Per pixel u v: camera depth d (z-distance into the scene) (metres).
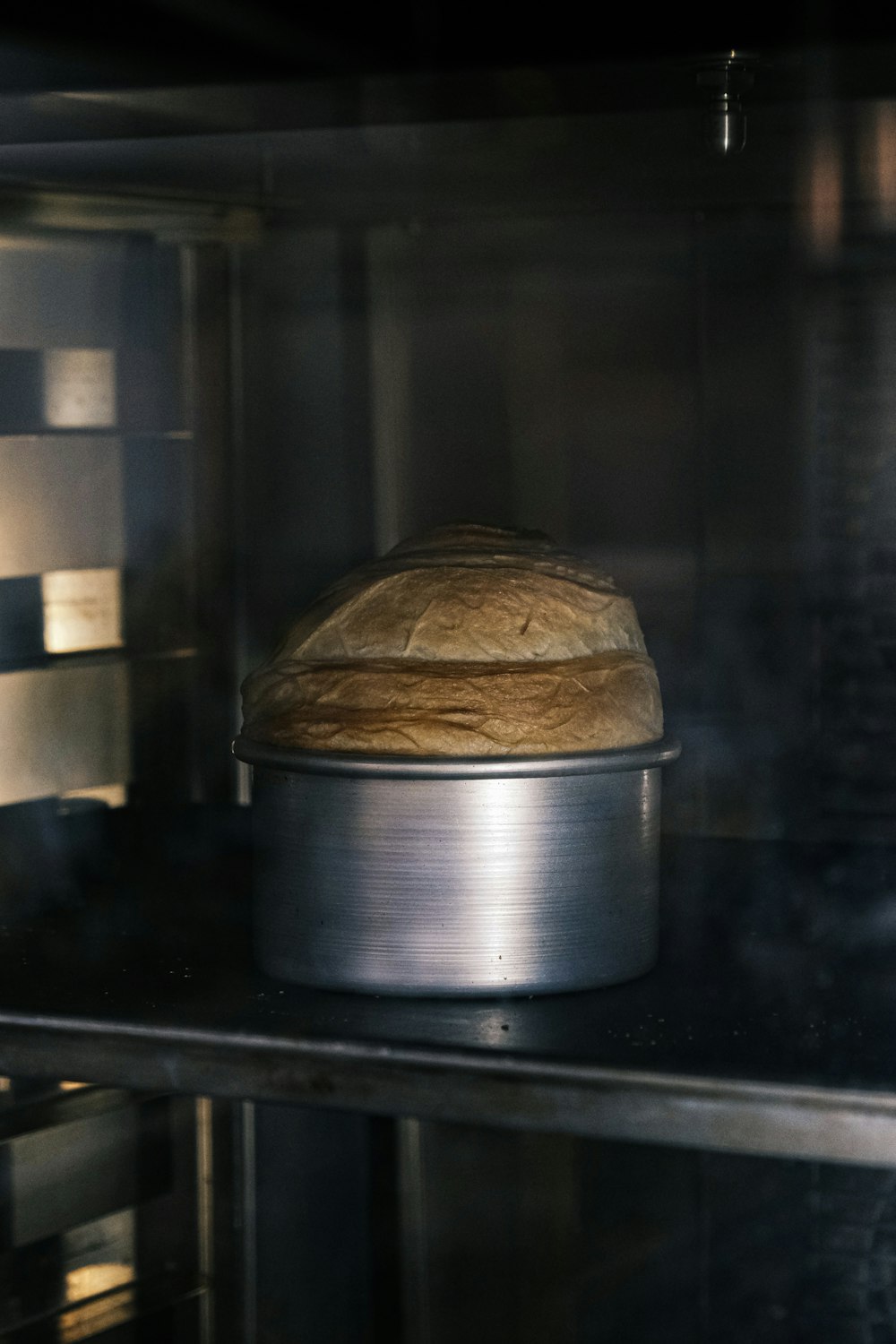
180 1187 0.97
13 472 1.33
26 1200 0.97
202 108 1.04
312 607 0.99
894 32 0.87
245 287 1.50
